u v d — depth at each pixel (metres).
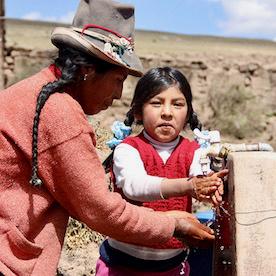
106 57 2.49
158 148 2.99
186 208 2.99
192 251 3.25
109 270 3.00
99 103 2.60
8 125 2.43
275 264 2.46
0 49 14.80
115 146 3.12
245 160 2.46
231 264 2.55
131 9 2.63
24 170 2.45
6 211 2.43
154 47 31.39
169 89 2.93
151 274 2.96
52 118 2.38
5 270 2.38
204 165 2.74
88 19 2.58
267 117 18.92
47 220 2.48
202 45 37.09
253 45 38.81
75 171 2.38
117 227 2.44
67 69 2.46
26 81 2.53
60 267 4.29
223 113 18.52
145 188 2.78
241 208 2.46
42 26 32.41
